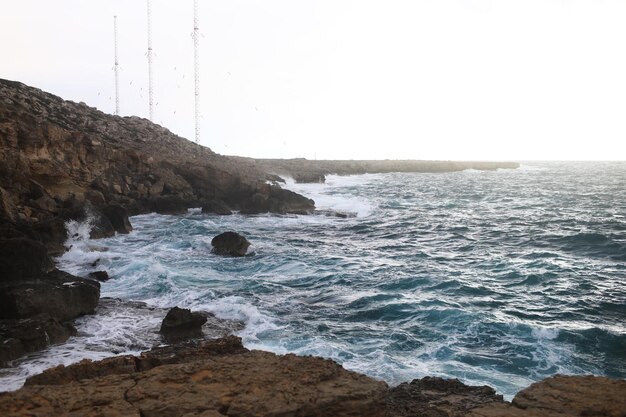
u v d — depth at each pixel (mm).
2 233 17125
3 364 11133
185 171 39312
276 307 15484
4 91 36500
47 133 29812
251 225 32281
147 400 6020
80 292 14375
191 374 6680
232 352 8805
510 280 18656
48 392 6148
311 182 66250
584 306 15656
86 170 32688
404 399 7996
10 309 13133
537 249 24922
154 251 23141
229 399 6055
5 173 25656
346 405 6023
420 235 29734
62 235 22578
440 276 18891
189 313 13188
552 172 114938
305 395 6066
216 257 22328
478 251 24609
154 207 35438
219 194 39438
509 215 38625
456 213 40000
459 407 7551
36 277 14586
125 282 18047
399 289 17344
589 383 6605
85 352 11922
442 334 13125
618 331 13461
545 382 6680
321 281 18500
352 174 90188
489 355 11914
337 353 11836
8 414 5656
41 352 11891
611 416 5852
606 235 27312
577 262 21688
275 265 20953
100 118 46375
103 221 26203
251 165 63938
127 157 36750
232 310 15039
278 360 7102
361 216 37844
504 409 6043
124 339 12812
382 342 12586
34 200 25484
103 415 5641
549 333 13172
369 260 22234
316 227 32344
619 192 58844
